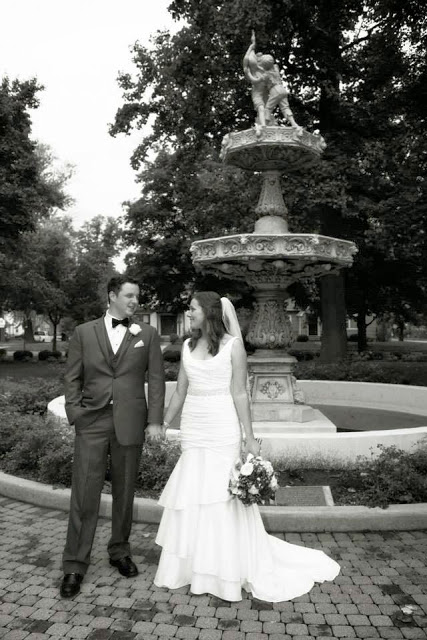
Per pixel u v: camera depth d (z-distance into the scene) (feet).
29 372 79.77
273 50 54.60
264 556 11.57
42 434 19.30
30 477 18.35
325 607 10.69
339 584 11.59
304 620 10.23
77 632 9.79
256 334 24.59
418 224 50.93
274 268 22.54
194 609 10.59
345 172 53.57
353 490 16.15
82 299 113.91
